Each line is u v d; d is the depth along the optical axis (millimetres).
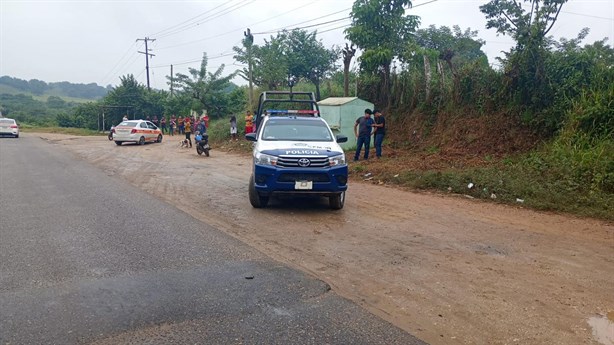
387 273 5477
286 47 32062
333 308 4473
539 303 4672
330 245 6605
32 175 13430
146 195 10398
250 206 9297
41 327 3992
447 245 6676
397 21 20484
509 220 8273
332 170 8508
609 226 7871
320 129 10062
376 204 9672
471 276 5406
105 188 11281
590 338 3967
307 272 5457
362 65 21094
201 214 8492
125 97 58312
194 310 4359
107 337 3828
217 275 5285
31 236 6844
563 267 5766
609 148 11117
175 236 6906
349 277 5328
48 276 5207
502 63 15812
